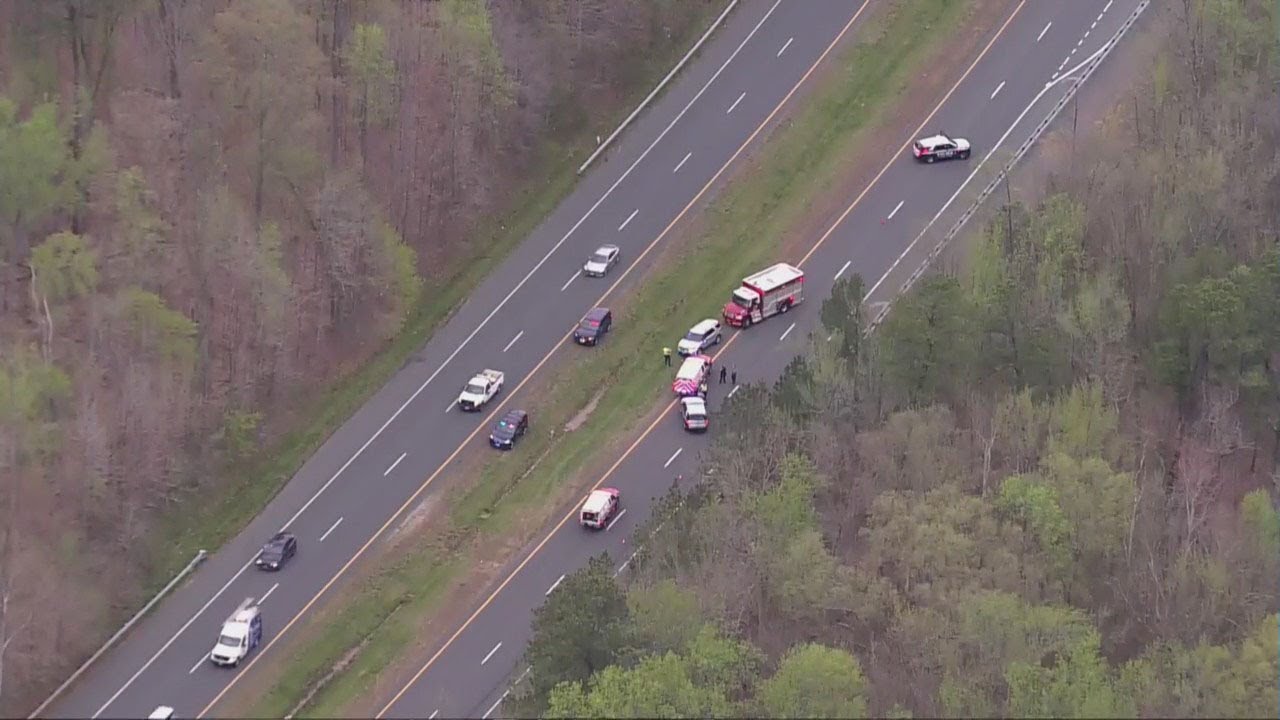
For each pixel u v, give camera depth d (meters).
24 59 153.38
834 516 133.00
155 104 150.62
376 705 125.19
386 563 135.50
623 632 119.38
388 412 148.25
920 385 138.75
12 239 145.50
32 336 141.62
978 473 134.50
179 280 146.88
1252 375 139.12
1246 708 117.94
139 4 154.12
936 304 138.25
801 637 126.50
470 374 151.50
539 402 149.12
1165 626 127.06
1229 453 140.38
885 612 125.44
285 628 130.38
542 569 134.50
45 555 132.62
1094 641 119.81
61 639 128.38
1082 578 129.25
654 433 145.12
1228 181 151.88
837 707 117.19
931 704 120.44
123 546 135.50
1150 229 148.38
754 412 135.62
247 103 149.88
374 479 142.50
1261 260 145.75
